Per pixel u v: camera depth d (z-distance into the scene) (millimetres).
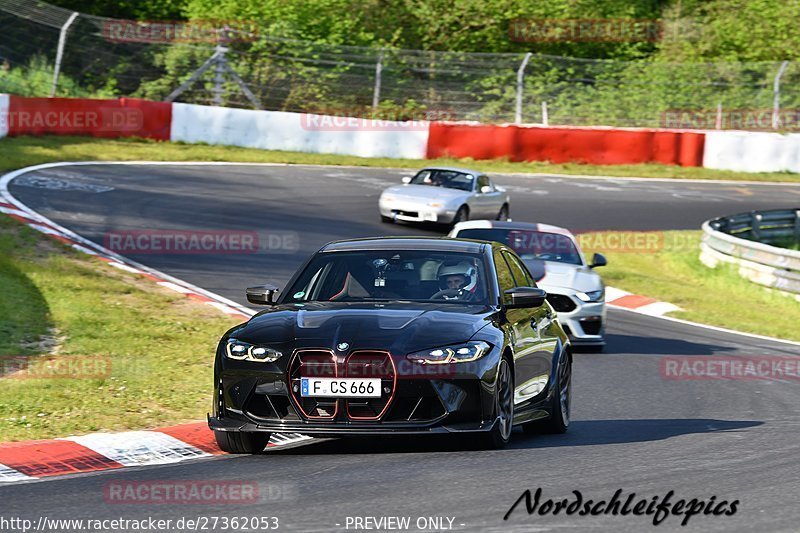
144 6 155500
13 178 78750
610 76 144750
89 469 23531
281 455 24859
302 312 25281
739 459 24672
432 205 77188
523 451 25078
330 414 23344
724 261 78000
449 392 23375
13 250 54594
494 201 84000
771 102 144625
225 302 50656
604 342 47656
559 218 91125
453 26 166250
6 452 24797
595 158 126375
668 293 68562
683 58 173000
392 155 119062
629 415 32844
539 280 47156
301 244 67812
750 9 178250
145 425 28906
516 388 26266
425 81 136250
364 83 133375
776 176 129875
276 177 96750
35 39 122562
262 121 115000
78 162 91125
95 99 106875
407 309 25250
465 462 23422
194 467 23422
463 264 27641
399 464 23234
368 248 28375
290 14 148375
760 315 65250
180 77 127188
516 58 141125
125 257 59062
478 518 18391
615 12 176125
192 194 82312
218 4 147750
